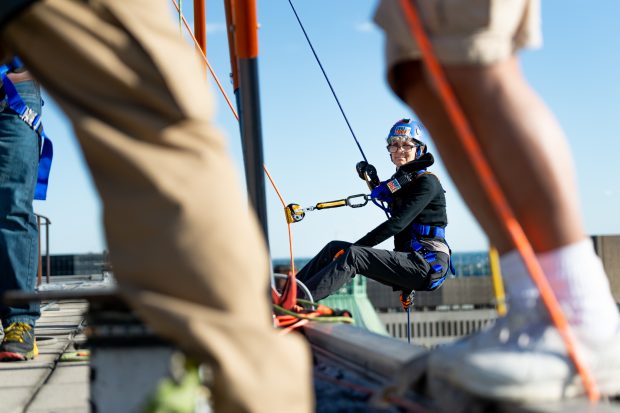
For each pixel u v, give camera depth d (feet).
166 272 3.50
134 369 3.91
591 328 4.17
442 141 4.61
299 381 3.54
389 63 4.58
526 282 4.30
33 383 7.70
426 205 16.47
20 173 9.74
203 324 3.37
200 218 3.52
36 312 9.72
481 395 4.08
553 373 4.01
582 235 4.35
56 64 3.84
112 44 3.76
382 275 16.24
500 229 4.43
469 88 4.24
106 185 3.67
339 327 7.71
